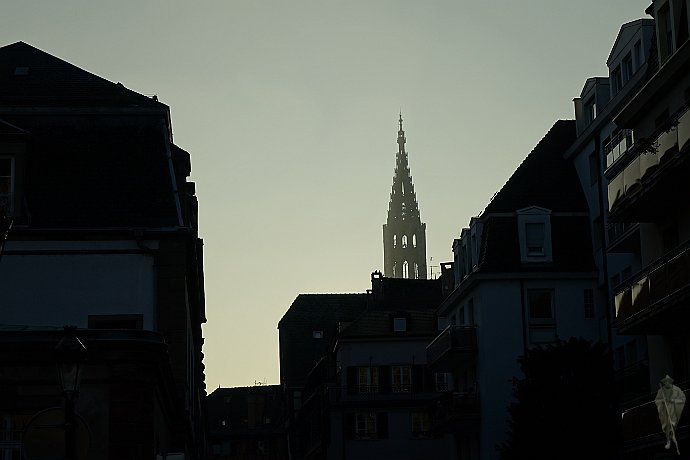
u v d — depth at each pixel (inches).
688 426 2134.6
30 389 1745.8
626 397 3169.3
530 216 4001.0
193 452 3422.7
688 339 2476.6
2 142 2396.7
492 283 3969.0
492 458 3887.8
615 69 3577.8
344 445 5610.2
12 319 2313.0
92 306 2335.1
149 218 2409.0
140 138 2522.1
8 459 1718.8
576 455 3063.5
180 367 2373.3
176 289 2358.5
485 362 3944.4
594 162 3961.6
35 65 2684.5
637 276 2485.2
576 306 3937.0
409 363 5693.9
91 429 1745.8
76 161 2466.8
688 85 2363.4
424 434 5634.8
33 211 2381.9
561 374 3147.1
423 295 6643.7
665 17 2524.6
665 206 2470.5
